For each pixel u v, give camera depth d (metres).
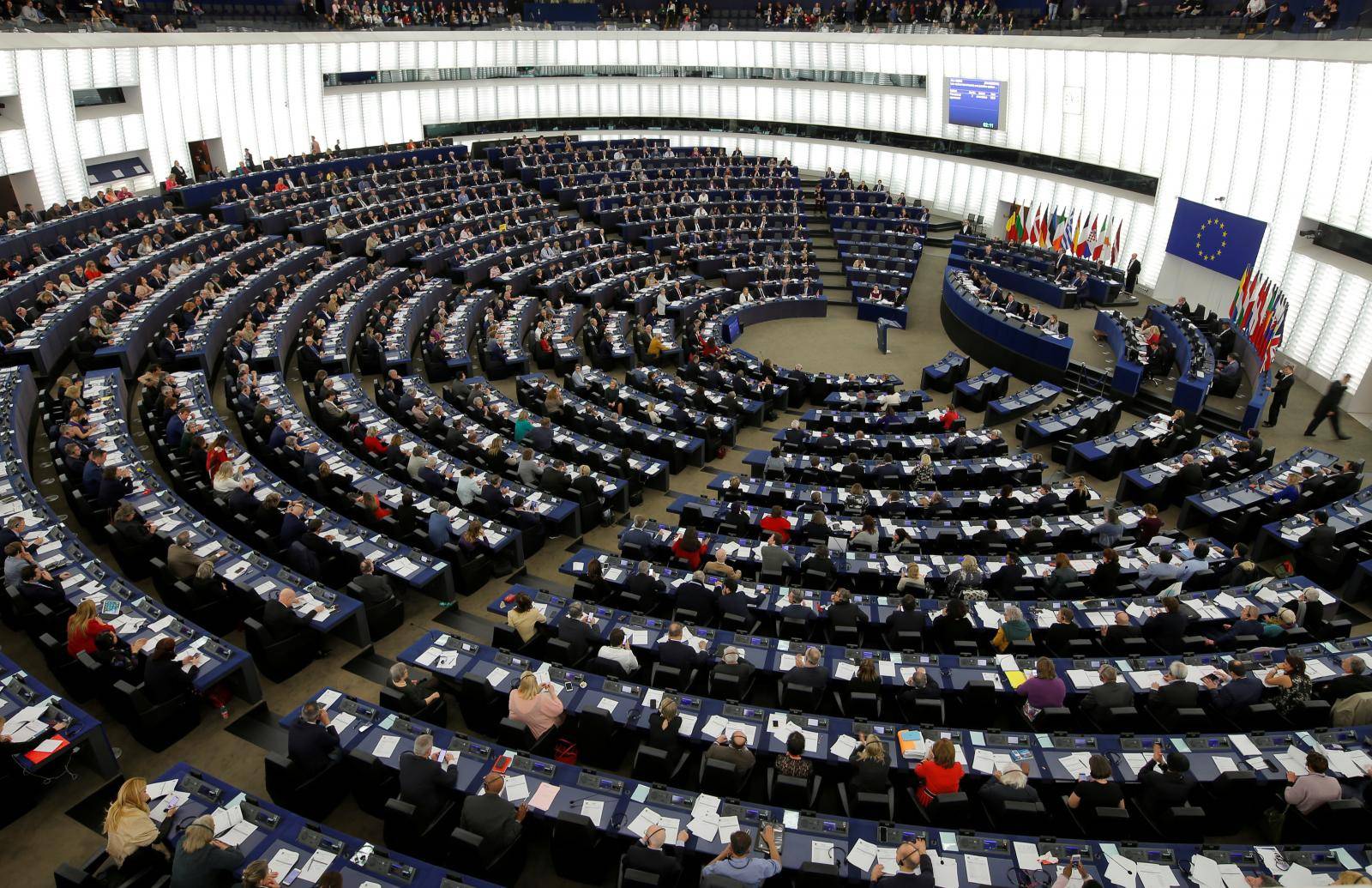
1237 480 18.50
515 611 11.92
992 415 23.59
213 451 15.36
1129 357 25.19
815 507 16.34
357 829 9.92
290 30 38.28
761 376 25.19
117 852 7.90
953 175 42.69
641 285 32.50
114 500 14.21
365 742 9.79
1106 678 10.56
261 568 13.09
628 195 39.81
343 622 12.93
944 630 12.24
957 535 15.41
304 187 34.03
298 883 8.03
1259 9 27.48
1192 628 12.93
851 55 43.50
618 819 8.87
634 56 46.84
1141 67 31.17
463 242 32.38
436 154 40.75
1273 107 25.77
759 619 12.99
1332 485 16.89
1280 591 13.40
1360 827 9.02
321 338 23.16
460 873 8.47
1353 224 23.27
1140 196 33.00
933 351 30.39
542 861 9.46
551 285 30.09
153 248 26.62
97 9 31.45
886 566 14.26
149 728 10.61
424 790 8.77
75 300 21.56
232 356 20.75
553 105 47.97
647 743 9.62
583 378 22.56
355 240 30.78
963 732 10.16
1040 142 37.03
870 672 10.64
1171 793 8.96
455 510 15.05
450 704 12.04
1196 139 29.42
